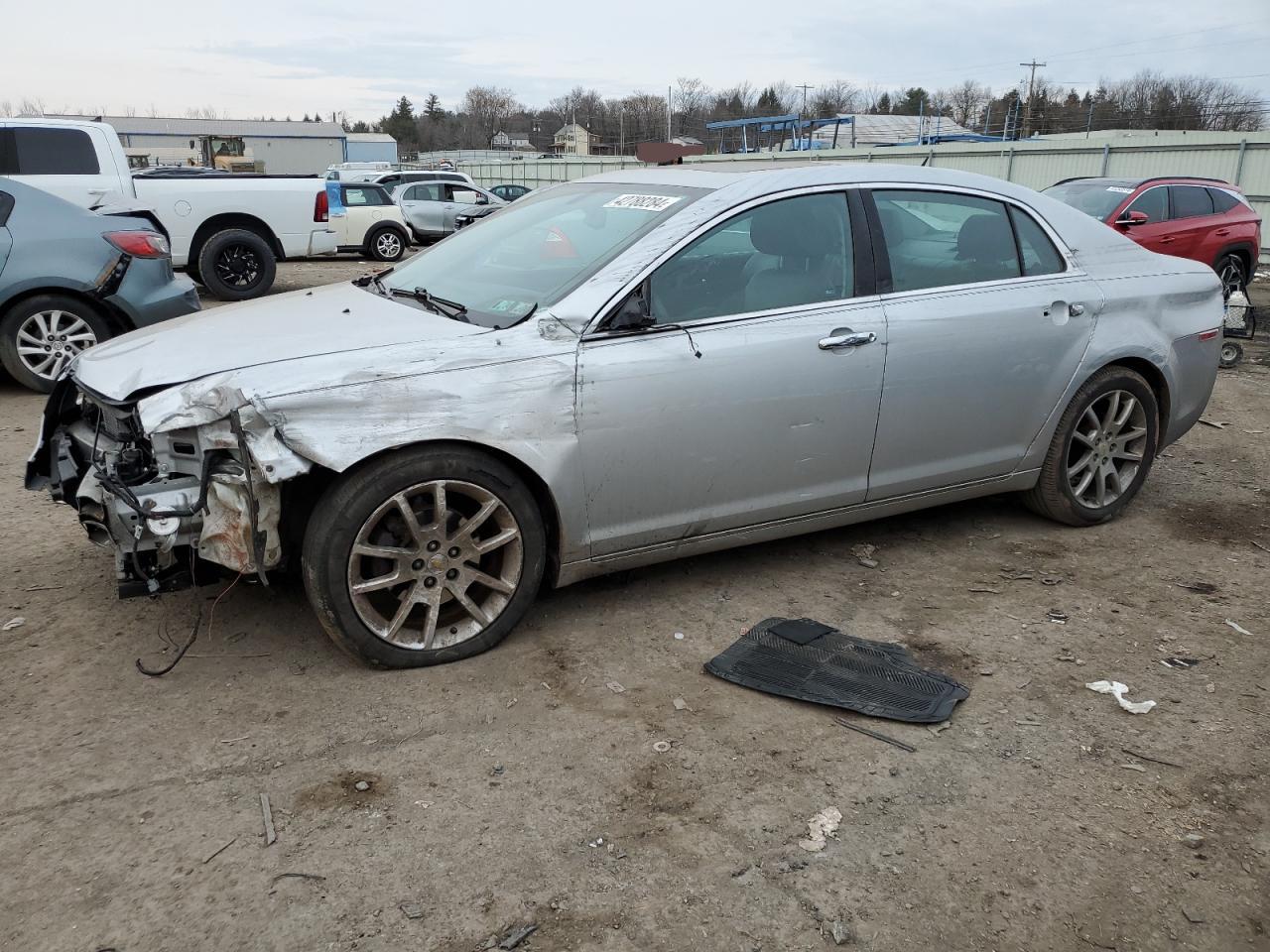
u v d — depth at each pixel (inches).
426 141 4527.6
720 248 147.8
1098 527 197.3
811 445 155.2
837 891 95.9
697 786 111.1
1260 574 174.9
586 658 139.1
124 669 132.6
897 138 2176.4
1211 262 530.9
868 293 159.3
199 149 2202.3
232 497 120.5
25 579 159.5
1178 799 111.0
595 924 91.0
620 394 137.1
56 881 94.3
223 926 89.5
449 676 133.1
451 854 99.4
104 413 133.0
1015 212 179.2
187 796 107.0
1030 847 102.7
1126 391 189.0
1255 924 93.3
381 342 130.6
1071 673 138.5
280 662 135.2
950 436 170.1
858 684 132.5
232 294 501.7
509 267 155.4
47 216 274.8
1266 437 271.9
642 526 145.3
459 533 132.2
